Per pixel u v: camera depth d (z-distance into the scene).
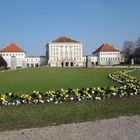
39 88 30.03
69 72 71.06
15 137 11.02
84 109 16.44
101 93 20.61
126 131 11.62
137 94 21.89
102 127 12.31
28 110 16.36
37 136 11.12
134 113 15.10
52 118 14.08
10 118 14.20
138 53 168.50
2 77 52.91
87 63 131.12
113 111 15.69
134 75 50.62
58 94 19.66
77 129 12.04
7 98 18.41
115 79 40.41
